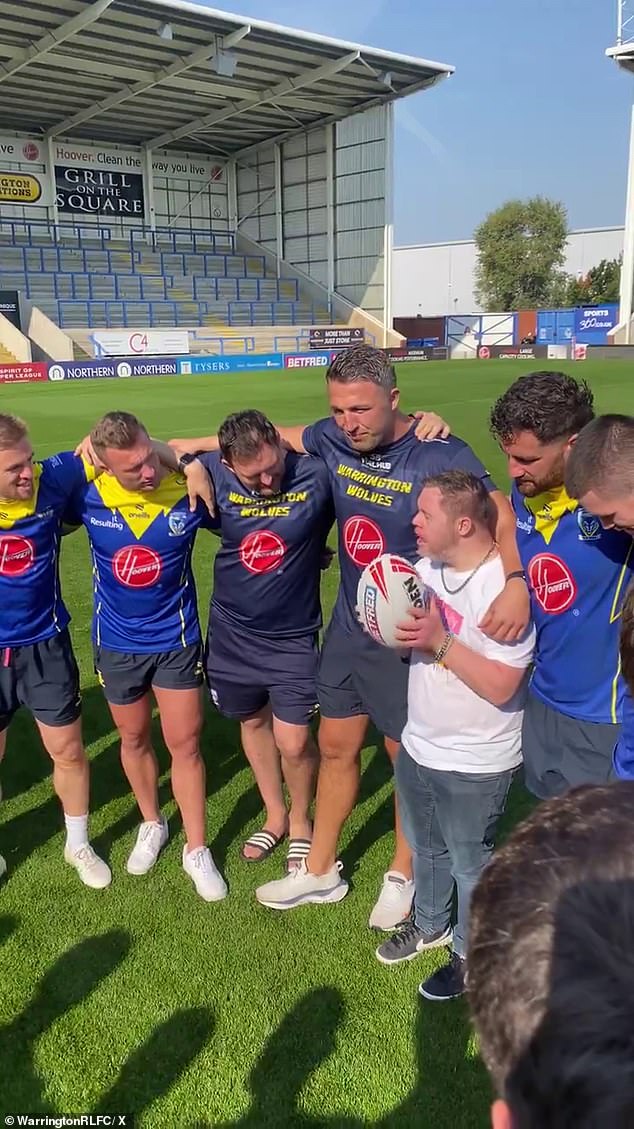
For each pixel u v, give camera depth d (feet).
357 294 130.11
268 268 139.85
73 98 104.88
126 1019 8.29
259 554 9.77
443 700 7.93
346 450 9.64
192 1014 8.34
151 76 99.55
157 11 83.35
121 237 125.70
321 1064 7.76
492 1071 2.50
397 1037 8.06
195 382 81.51
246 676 10.44
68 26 83.87
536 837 2.71
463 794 8.01
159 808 11.93
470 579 7.70
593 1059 2.15
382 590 7.57
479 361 107.14
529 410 7.25
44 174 117.29
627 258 112.47
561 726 8.10
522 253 220.23
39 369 86.99
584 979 2.26
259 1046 7.96
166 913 9.93
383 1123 7.16
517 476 7.64
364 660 9.29
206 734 14.39
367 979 8.85
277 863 10.98
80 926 9.67
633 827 2.58
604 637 7.64
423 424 9.37
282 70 101.30
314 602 10.31
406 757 8.50
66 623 10.43
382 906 9.65
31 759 13.44
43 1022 8.26
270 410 56.70
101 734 14.24
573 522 7.52
